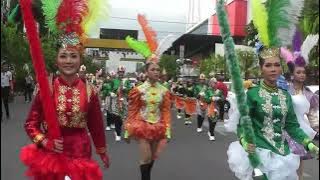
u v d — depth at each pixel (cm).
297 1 480
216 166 984
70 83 442
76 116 436
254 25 501
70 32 442
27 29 396
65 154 430
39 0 440
